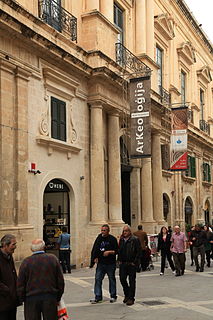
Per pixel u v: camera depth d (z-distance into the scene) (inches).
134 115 729.0
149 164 880.9
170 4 1117.1
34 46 563.8
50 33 613.6
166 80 1062.4
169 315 336.5
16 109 536.4
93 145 693.3
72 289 461.4
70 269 597.3
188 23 1250.6
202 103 1385.3
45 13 617.6
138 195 867.4
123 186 879.7
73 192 649.6
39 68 584.1
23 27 528.7
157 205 903.1
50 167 599.2
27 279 238.7
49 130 599.8
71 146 640.4
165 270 637.9
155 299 401.4
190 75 1254.3
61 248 591.5
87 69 676.7
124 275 383.9
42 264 239.3
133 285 379.2
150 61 906.1
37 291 234.8
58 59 611.5
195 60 1275.8
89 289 461.4
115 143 740.0
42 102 590.6
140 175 881.5
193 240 636.7
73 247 645.9
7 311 235.6
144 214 864.3
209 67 1406.3
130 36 875.4
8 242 239.8
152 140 924.0
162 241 590.9
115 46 771.4
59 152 622.2
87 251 669.3
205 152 1334.9
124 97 773.3
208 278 548.7
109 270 389.7
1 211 499.5
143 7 902.4
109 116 746.2
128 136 809.5
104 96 708.7
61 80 626.8
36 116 576.1
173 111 927.0
